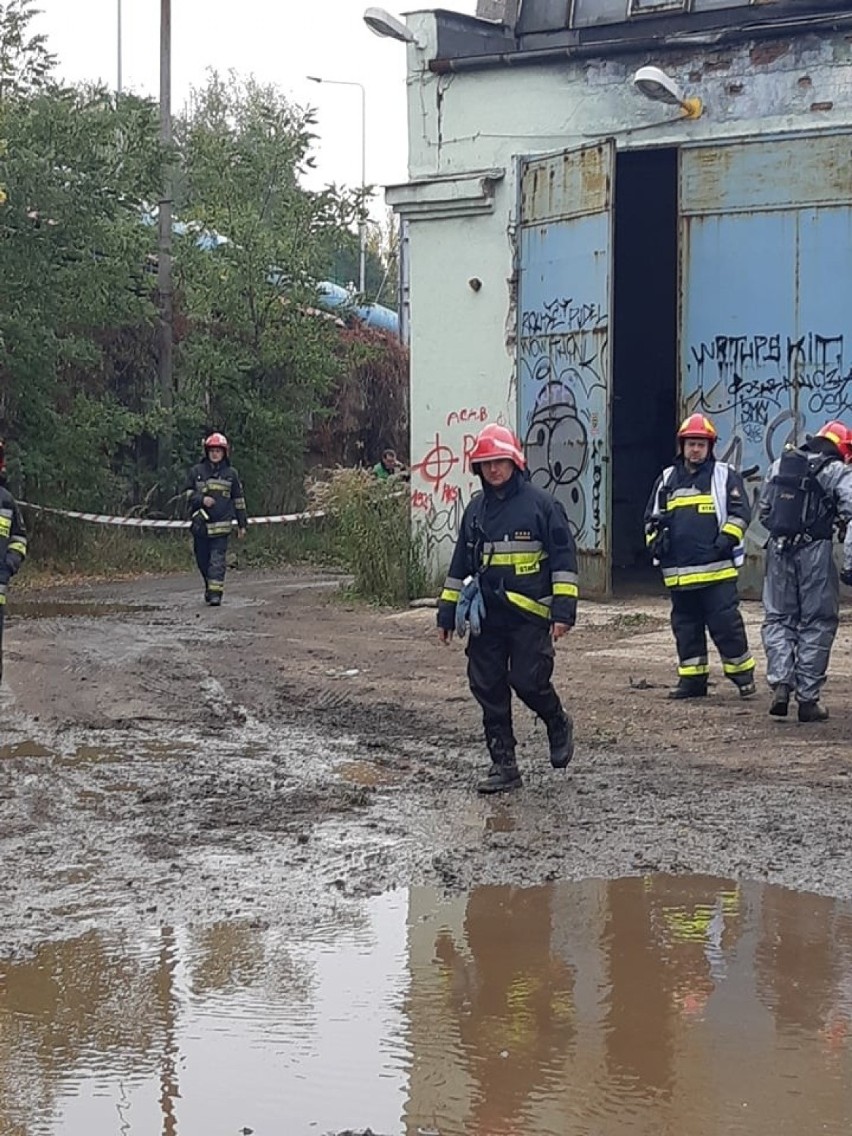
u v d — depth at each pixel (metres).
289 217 28.98
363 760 8.62
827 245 15.17
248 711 10.25
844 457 9.40
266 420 27.89
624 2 17.39
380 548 17.69
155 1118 4.05
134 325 26.00
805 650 9.35
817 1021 4.63
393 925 5.63
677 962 5.17
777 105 15.37
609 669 11.62
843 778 7.85
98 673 11.91
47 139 22.50
